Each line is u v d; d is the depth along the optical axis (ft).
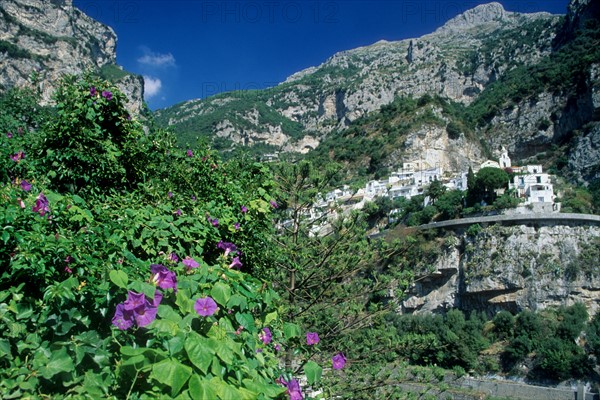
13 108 31.63
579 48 382.63
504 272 162.71
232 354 9.87
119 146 23.73
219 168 26.14
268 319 13.44
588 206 206.90
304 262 35.99
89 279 10.48
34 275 10.43
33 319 9.68
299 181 36.52
